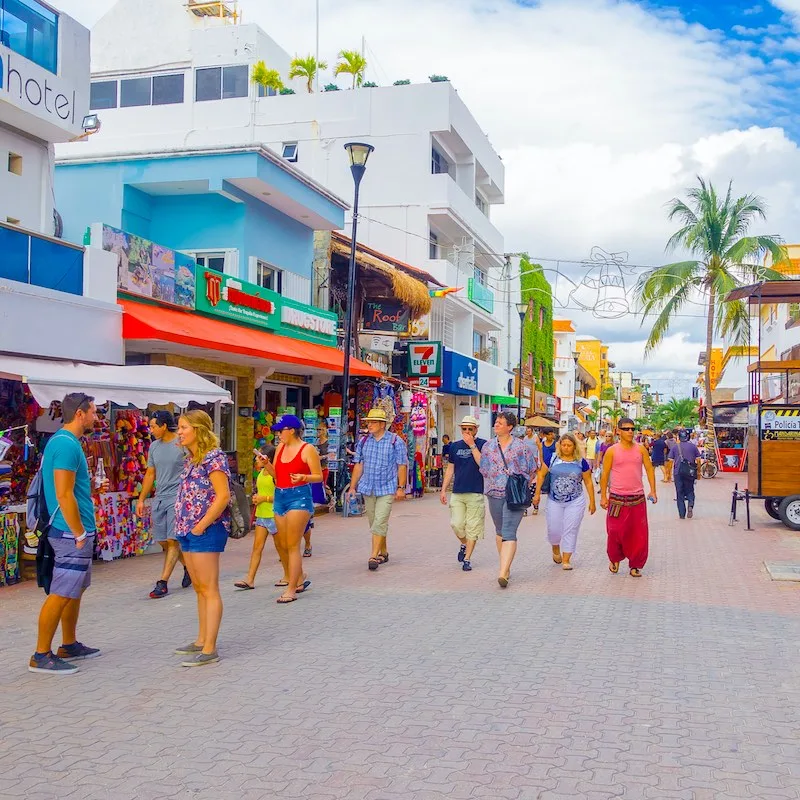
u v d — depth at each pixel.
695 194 35.00
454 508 10.94
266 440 18.20
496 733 5.02
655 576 10.68
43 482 6.31
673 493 25.53
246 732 5.03
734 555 12.68
